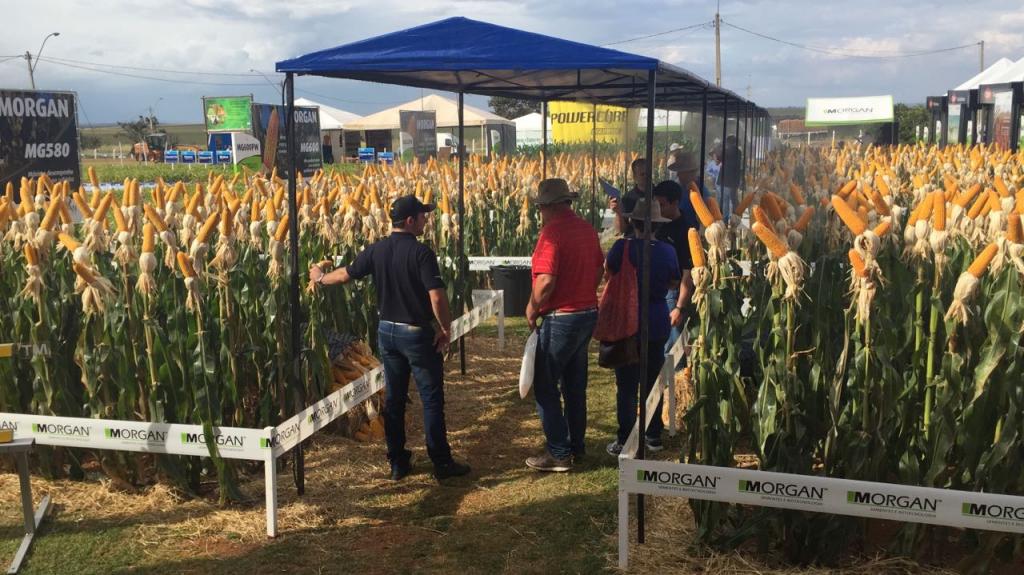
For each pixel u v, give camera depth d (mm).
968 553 4062
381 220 7332
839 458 3965
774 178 6488
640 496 4250
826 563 3977
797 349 4078
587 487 5164
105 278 4859
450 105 30422
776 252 3834
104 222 5359
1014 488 3816
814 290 3998
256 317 5660
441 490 5184
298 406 4953
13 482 5133
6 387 5211
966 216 5105
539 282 5105
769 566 4023
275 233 5496
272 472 4461
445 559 4281
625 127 15633
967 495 3547
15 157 13359
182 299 5012
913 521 3641
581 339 5293
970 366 3932
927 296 4145
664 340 5504
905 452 3963
